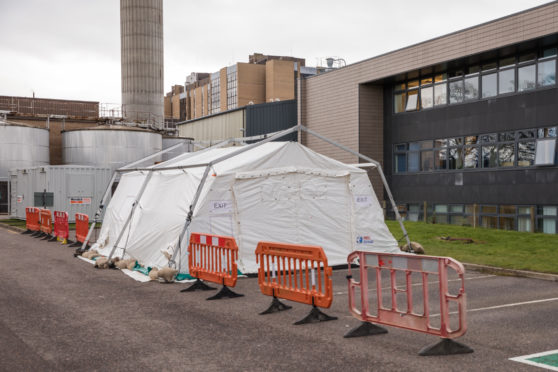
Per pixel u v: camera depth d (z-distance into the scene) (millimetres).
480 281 11383
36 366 5922
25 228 24625
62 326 7703
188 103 154250
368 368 5738
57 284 11234
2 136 35562
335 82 33625
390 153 32000
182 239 12039
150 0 58281
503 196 25375
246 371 5707
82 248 16219
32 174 28078
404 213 31109
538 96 23797
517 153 24719
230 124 43938
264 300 9562
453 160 28016
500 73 25562
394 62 29500
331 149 33906
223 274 9773
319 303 7715
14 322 7941
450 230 22375
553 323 7672
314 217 13734
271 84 119625
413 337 7000
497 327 7445
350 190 14250
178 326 7672
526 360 5961
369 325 7133
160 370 5781
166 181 14484
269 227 13148
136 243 13680
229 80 129625
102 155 36406
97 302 9398
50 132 41531
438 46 26969
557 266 12453
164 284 11258
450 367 5730
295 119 38031
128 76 58094
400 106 31328
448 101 28250
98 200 27281
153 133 38094
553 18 21875
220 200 12641
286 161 13586
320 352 6348
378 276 6961
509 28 23609
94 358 6207
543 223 23562
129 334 7246
